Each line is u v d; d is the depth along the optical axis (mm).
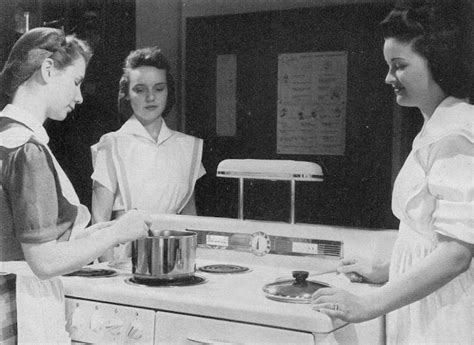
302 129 2285
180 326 1629
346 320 1447
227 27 2402
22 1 2605
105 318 1735
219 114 2436
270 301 1588
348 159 2205
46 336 1639
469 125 1427
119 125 2535
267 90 2344
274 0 2307
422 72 1516
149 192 2471
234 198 2389
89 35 2566
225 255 2201
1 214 1589
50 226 1570
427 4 1514
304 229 2051
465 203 1381
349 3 2172
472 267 1497
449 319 1496
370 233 1950
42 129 1646
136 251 1825
